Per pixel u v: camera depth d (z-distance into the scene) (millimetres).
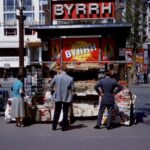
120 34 17328
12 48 80250
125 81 17422
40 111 15672
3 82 61156
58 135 12992
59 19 17859
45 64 17500
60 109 13992
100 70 16844
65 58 17516
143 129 14289
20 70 26438
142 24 56688
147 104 25406
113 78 14336
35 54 64188
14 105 14812
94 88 15047
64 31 17312
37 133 13398
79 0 17750
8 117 16031
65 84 13867
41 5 80438
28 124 15516
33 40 72312
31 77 16422
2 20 81000
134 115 15703
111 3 17766
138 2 54719
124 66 17531
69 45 17484
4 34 80750
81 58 17453
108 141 11883
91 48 17391
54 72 16875
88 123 15625
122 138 12406
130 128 14516
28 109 15648
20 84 14820
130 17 53812
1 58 80062
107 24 16422
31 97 15914
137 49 50750
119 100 15148
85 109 16094
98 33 17281
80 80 17234
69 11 17781
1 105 19516
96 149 10664
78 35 17328
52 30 17156
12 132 13617
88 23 17094
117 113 15094
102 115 14359
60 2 17812
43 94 16422
